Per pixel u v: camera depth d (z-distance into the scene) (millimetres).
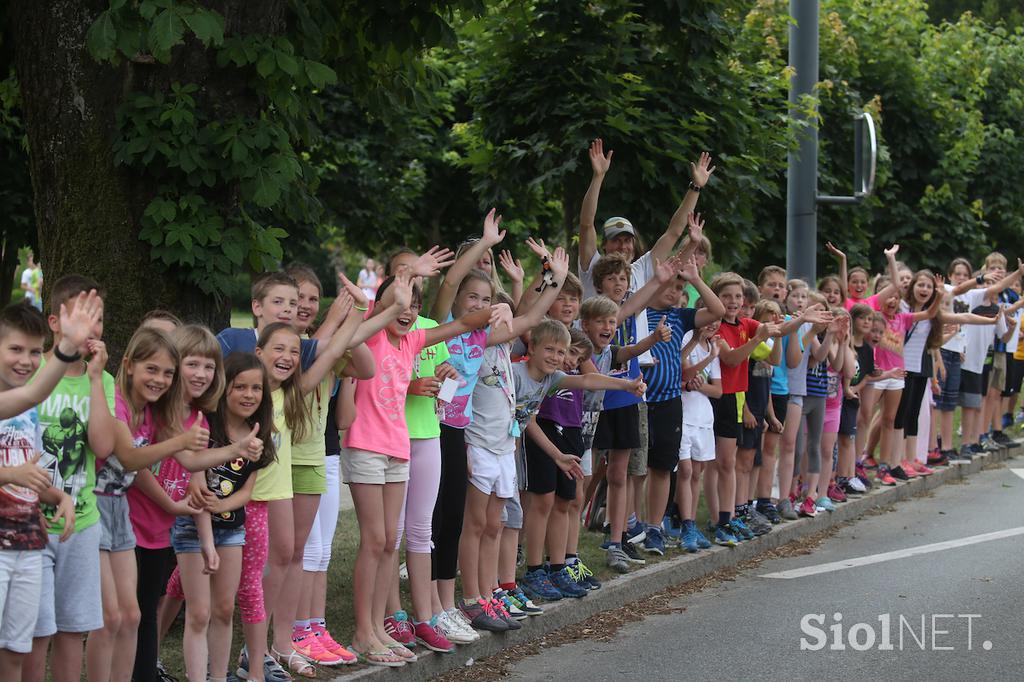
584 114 12469
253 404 6625
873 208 21109
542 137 12695
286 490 7078
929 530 13000
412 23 10438
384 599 7855
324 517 7785
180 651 7742
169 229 8188
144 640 6570
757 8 16781
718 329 11312
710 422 11281
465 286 8617
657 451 10797
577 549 10375
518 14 12680
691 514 11414
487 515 8641
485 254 9828
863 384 14531
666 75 13047
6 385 5496
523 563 10664
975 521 13469
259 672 6969
